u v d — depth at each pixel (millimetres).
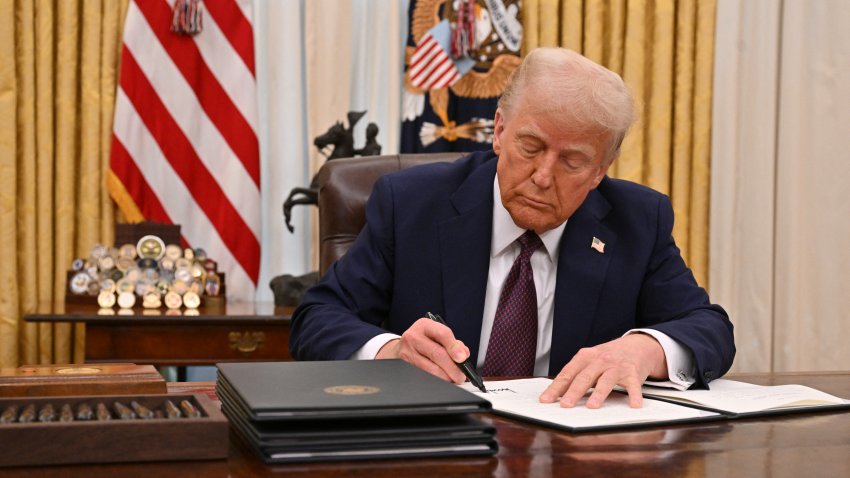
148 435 779
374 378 982
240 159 3389
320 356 1475
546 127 1409
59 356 3285
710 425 1045
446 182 1713
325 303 1646
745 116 3520
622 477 796
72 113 3273
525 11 3562
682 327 1408
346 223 1992
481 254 1631
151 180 3316
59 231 3266
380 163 2041
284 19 3492
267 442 807
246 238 3393
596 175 1491
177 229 3061
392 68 3553
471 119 3510
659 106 3572
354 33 3586
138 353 2648
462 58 3473
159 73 3324
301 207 3518
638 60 3555
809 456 890
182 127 3342
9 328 3186
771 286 3451
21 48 3221
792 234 3377
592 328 1620
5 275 3182
